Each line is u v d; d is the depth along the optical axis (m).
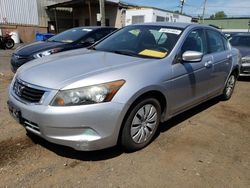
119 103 2.91
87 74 2.97
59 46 6.80
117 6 26.61
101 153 3.33
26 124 3.10
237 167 3.22
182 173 3.03
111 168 3.05
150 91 3.28
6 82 6.82
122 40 4.35
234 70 5.69
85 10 28.92
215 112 5.09
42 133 2.93
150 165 3.15
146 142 3.51
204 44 4.51
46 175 2.88
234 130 4.29
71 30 8.09
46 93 2.84
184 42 3.96
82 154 3.29
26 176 2.85
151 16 23.80
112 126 2.93
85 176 2.89
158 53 3.75
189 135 4.00
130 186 2.77
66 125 2.79
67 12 29.91
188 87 3.97
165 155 3.38
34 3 26.91
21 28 25.48
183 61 3.81
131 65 3.29
